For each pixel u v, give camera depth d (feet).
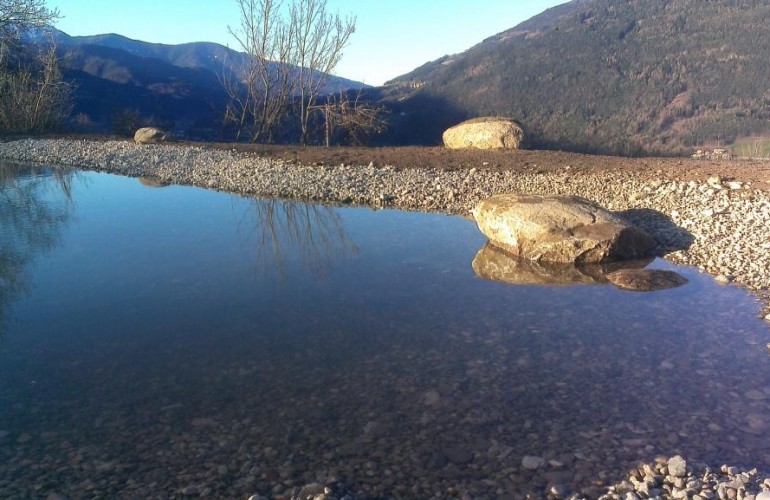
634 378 16.70
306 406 15.49
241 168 52.85
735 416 14.60
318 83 81.46
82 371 17.60
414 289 24.79
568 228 28.50
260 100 86.43
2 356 18.66
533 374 17.07
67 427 14.58
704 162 45.73
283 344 19.38
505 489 12.04
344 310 22.40
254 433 14.25
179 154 60.90
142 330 20.58
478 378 16.89
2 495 11.92
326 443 13.79
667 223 32.01
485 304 22.90
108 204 43.50
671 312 21.62
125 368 17.76
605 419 14.60
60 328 20.81
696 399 15.48
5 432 14.37
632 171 41.86
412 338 19.74
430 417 14.87
